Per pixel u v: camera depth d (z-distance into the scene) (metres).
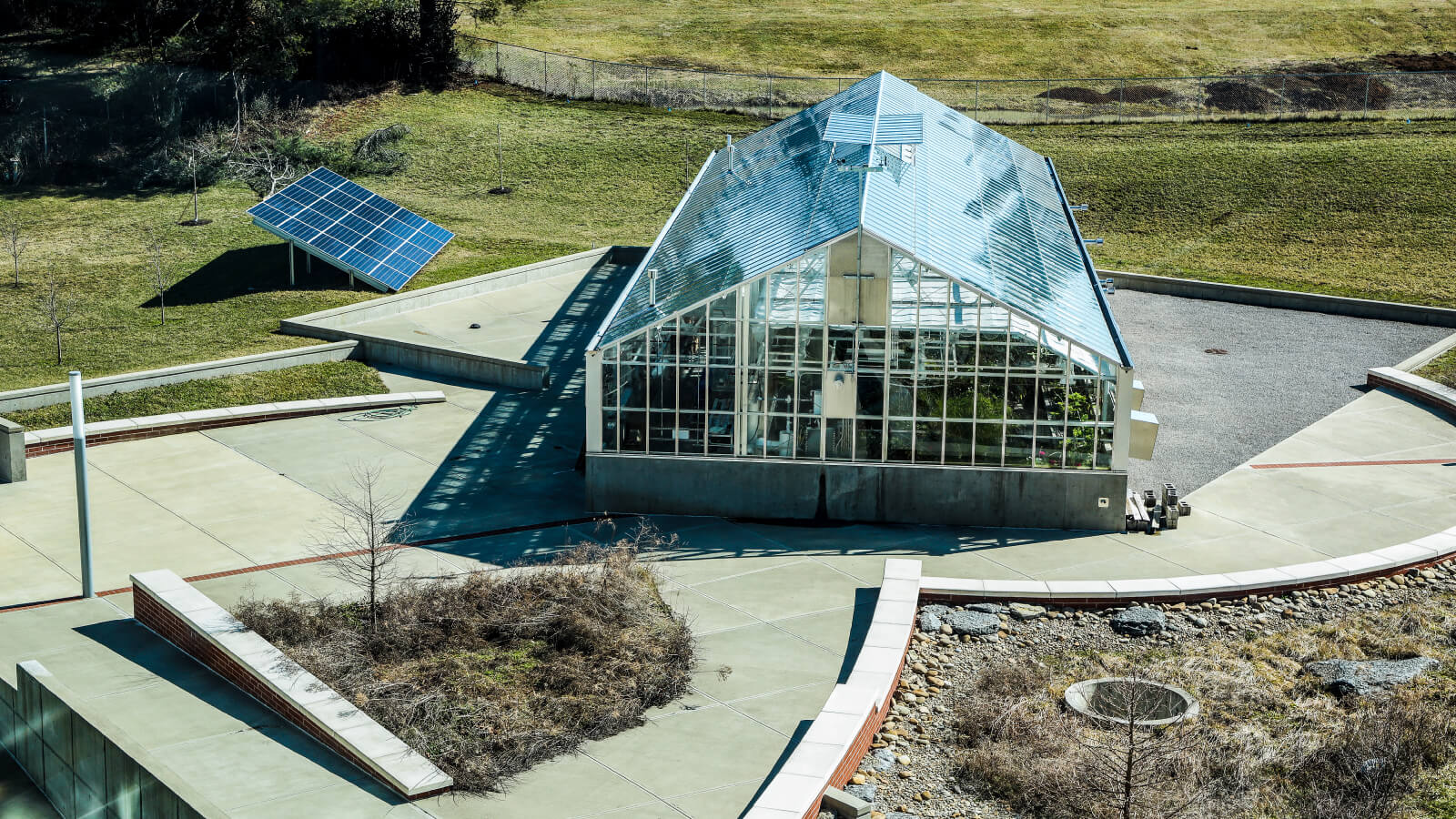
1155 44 77.56
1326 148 56.25
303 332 39.12
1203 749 17.59
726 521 26.64
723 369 25.92
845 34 79.19
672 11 84.81
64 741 16.83
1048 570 24.11
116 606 22.53
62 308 41.66
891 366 25.58
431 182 57.19
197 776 16.73
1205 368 37.41
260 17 64.50
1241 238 50.06
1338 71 70.81
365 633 20.34
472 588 21.73
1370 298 43.91
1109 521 25.91
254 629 20.36
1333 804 16.28
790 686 19.83
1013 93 67.81
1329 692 19.64
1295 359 38.19
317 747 17.59
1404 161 54.28
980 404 25.62
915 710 19.31
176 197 54.50
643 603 21.62
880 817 16.27
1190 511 26.75
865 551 25.05
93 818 16.42
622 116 64.44
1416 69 70.50
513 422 33.09
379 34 67.12
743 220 30.22
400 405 34.19
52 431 30.11
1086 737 18.09
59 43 69.00
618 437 26.55
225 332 39.31
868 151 30.64
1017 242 30.11
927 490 26.16
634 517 26.81
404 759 16.78
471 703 18.42
